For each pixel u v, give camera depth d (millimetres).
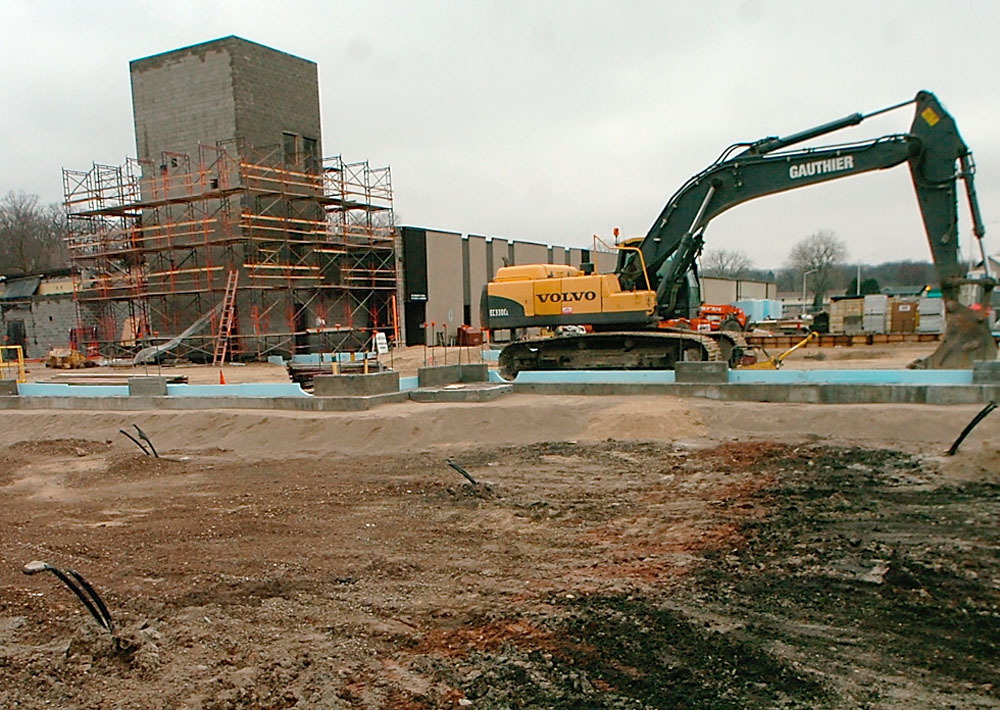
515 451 12086
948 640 5074
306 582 6629
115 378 21422
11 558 7629
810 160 15453
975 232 13711
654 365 17719
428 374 16641
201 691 4828
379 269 33531
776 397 13570
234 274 28422
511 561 6980
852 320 36438
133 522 8891
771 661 4879
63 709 4668
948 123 13758
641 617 5586
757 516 7980
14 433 16266
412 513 8742
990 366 12641
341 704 4590
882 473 9586
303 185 29172
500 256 45406
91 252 32156
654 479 9938
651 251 17578
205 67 29266
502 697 4586
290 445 13633
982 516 7656
